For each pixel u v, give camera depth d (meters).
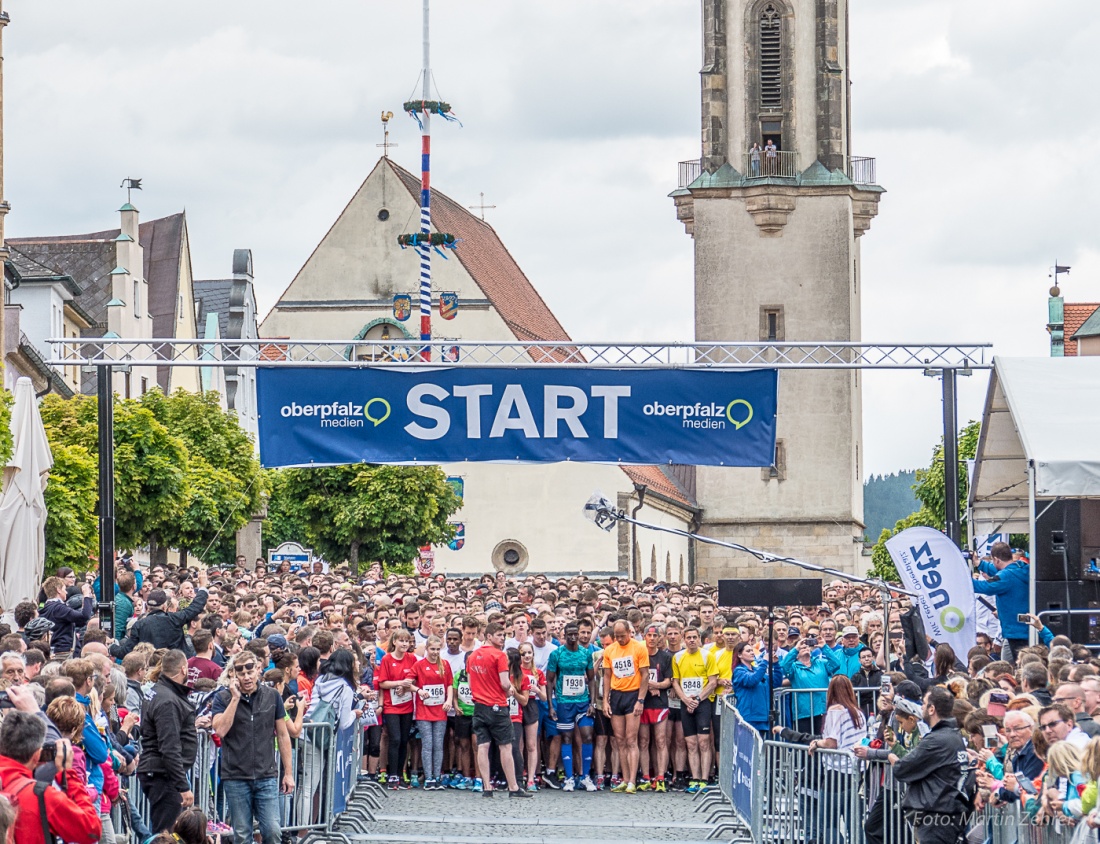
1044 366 31.59
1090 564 30.91
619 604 35.09
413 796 28.41
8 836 12.84
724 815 26.30
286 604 31.44
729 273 93.44
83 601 27.33
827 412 92.50
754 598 27.23
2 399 34.50
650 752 29.73
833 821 21.66
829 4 93.88
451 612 33.34
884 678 23.38
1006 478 35.38
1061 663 22.11
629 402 34.00
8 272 59.84
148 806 19.83
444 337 95.69
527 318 106.12
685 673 29.12
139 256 85.00
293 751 23.28
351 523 75.38
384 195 96.50
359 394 33.91
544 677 29.48
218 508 64.06
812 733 27.47
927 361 34.31
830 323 92.94
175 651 19.30
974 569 33.59
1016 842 17.58
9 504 30.84
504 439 33.94
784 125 93.56
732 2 93.81
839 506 92.25
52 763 14.02
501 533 93.88
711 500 93.25
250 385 106.31
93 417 56.72
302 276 96.88
